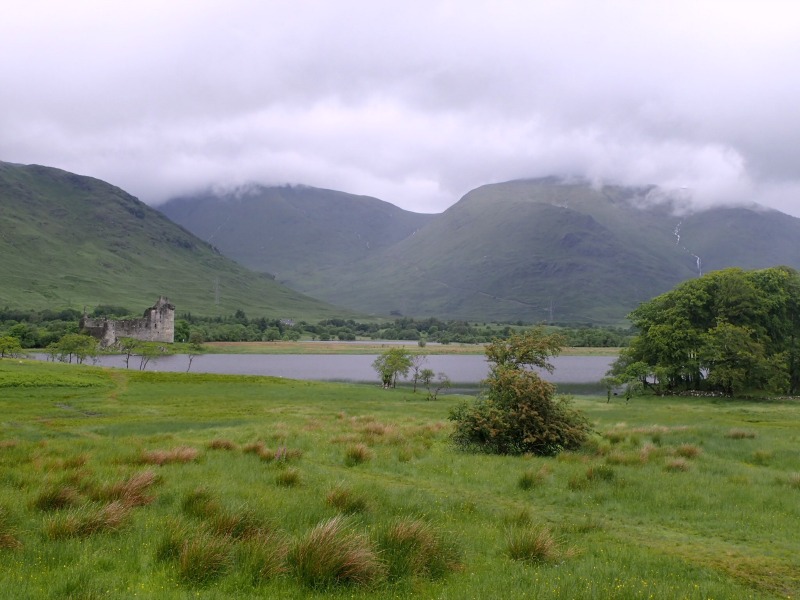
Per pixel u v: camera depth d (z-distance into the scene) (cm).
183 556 934
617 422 4241
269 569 933
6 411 4369
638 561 1139
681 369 7494
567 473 2084
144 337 18238
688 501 1677
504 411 2791
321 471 2062
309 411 4962
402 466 2228
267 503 1412
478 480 1994
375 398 6475
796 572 1125
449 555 1085
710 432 3341
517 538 1179
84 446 2483
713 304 7656
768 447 2794
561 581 958
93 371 7275
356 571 928
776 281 7706
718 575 1088
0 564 923
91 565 938
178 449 2248
